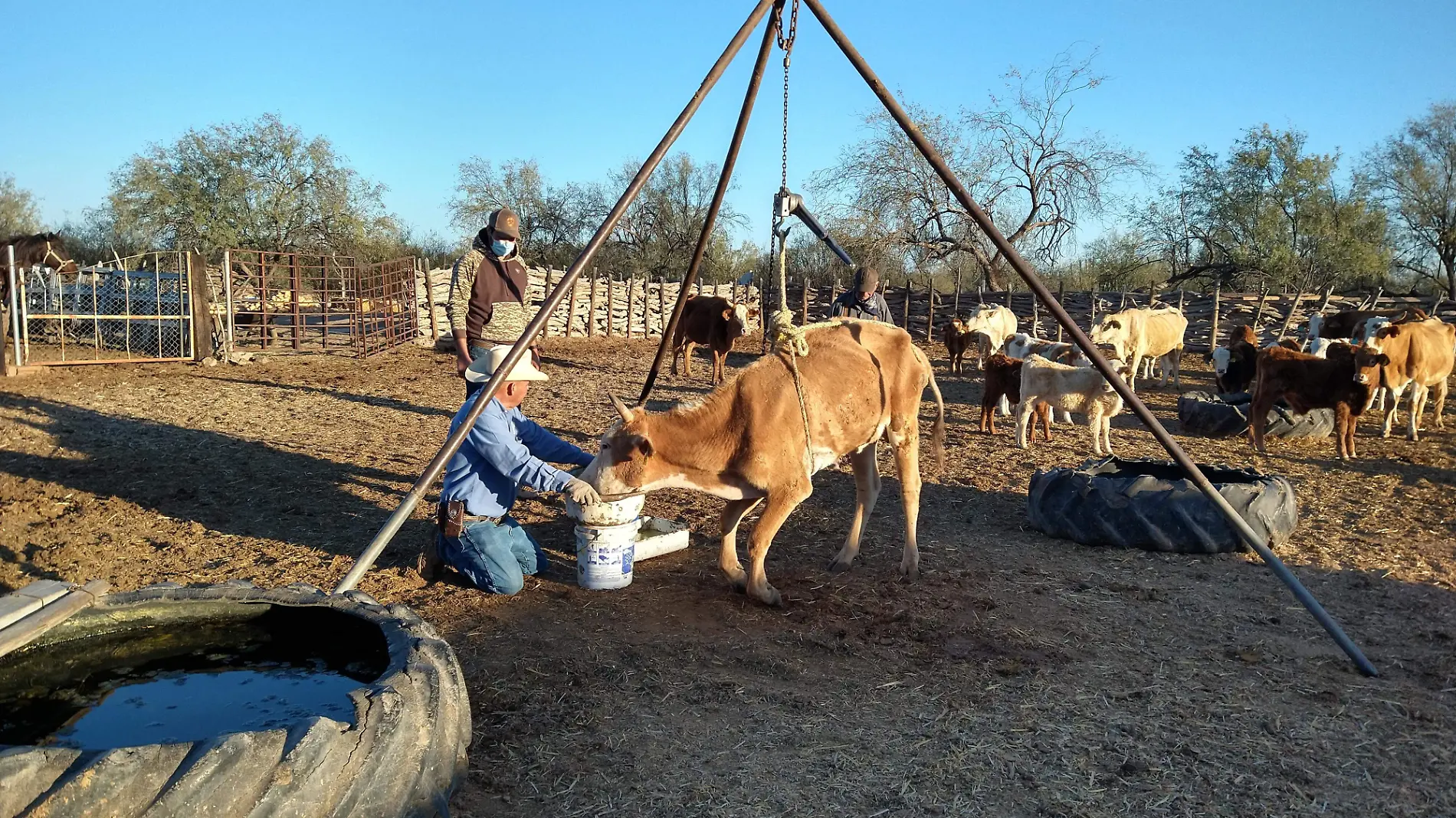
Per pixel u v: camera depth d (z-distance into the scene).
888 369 6.00
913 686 4.43
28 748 2.24
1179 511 6.48
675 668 4.61
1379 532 7.16
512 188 44.94
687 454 5.47
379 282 24.45
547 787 3.51
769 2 5.32
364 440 10.57
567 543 6.80
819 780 3.58
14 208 47.62
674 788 3.51
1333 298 22.91
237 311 19.75
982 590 5.80
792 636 5.06
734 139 5.94
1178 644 4.96
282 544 6.63
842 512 7.78
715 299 16.84
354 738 2.69
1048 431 11.25
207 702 3.41
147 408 12.31
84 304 20.72
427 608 5.43
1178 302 23.05
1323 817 3.38
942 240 29.53
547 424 12.04
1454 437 11.57
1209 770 3.68
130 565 6.13
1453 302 21.88
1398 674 4.61
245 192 37.97
